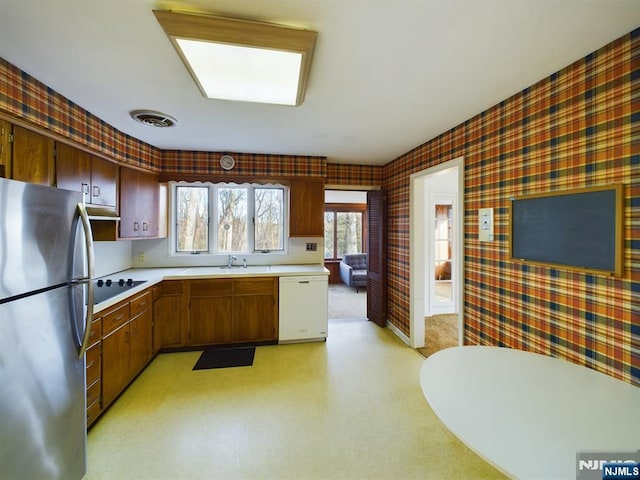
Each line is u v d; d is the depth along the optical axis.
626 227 1.31
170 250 3.69
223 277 3.21
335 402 2.26
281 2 1.15
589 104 1.47
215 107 2.17
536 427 1.01
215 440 1.85
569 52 1.46
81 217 1.49
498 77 1.72
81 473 1.51
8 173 1.62
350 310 5.02
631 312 1.29
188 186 3.79
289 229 3.70
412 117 2.35
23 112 1.69
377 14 1.21
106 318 2.07
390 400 2.29
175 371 2.73
